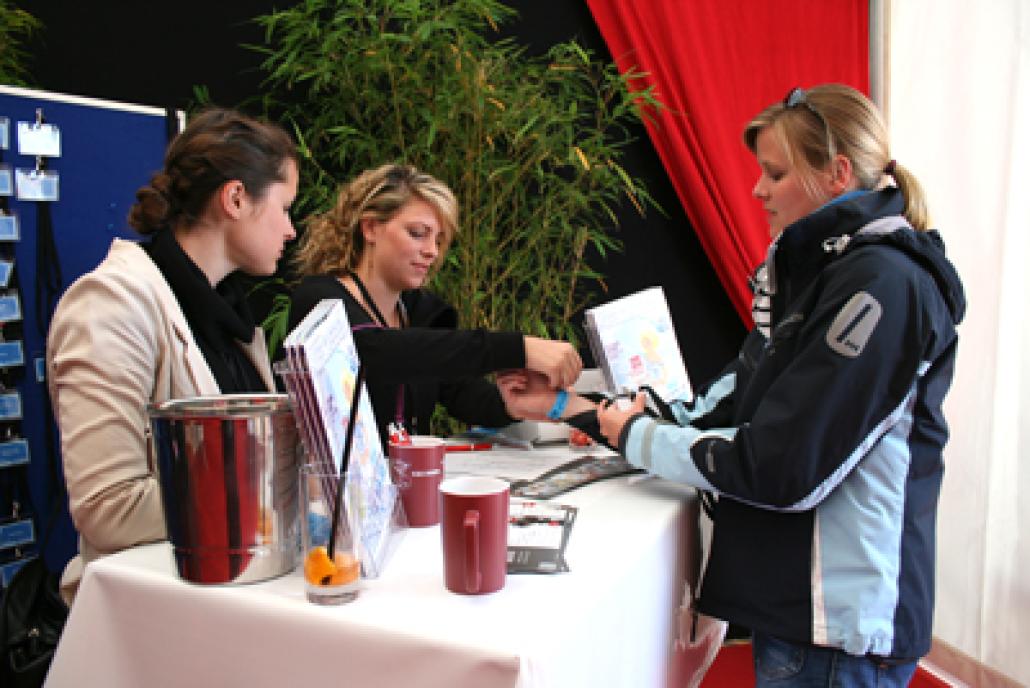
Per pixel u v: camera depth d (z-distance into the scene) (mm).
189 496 807
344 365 907
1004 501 2422
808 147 1198
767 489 1015
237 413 810
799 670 1103
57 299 1928
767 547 1106
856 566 1043
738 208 2990
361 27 2420
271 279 2639
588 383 1681
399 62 2422
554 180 2777
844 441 988
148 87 2467
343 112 2566
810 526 1077
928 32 2686
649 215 3158
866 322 985
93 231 1984
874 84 2998
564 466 1384
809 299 1106
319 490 809
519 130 2508
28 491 1888
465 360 1361
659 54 2934
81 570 1146
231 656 805
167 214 1249
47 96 1891
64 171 1930
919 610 1056
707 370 3291
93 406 1037
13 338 1867
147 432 1087
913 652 1057
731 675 2570
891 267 1019
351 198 1758
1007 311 2393
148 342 1114
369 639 729
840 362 984
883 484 1050
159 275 1199
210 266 1294
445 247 1847
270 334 2615
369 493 874
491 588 808
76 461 1029
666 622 1104
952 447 2564
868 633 1021
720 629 1523
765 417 1028
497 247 2691
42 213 1897
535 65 2834
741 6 2990
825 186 1207
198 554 817
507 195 2693
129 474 1039
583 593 813
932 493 1094
